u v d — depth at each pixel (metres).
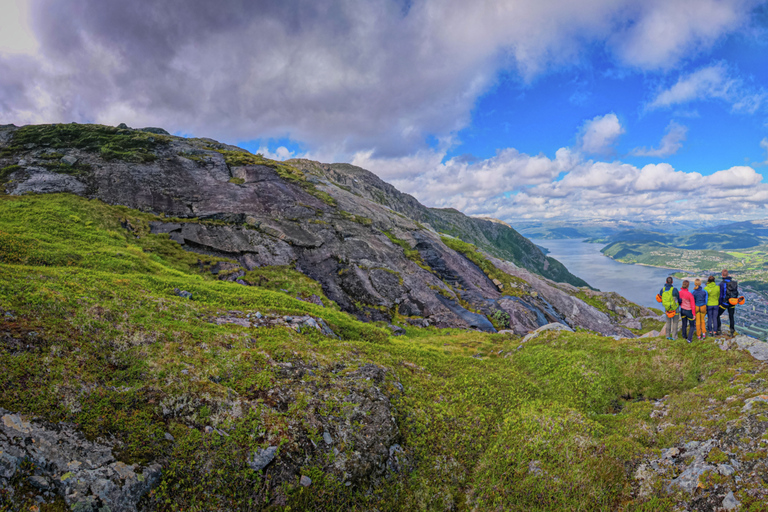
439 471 13.89
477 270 60.12
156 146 53.12
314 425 12.86
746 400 12.91
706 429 12.30
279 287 35.00
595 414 16.42
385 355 21.38
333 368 17.11
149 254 31.47
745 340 17.11
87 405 10.25
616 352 20.89
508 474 13.34
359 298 40.03
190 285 23.58
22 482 8.00
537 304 53.09
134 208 39.53
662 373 17.91
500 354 28.11
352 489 11.88
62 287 15.95
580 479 12.18
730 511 9.22
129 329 14.46
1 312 12.19
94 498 8.45
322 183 64.31
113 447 9.59
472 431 15.98
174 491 9.64
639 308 63.72
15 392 9.51
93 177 41.47
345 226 51.03
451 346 31.97
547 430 14.98
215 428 11.38
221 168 54.88
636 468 12.07
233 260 37.38
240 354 15.41
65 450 8.91
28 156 42.34
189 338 15.57
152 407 11.12
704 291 19.16
